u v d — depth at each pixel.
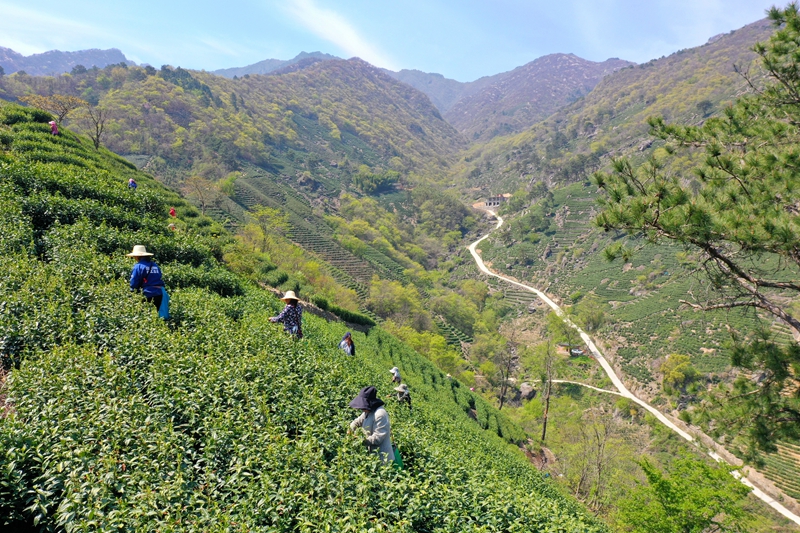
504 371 71.38
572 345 86.56
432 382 39.38
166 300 13.22
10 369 9.30
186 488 6.23
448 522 7.50
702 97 194.62
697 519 20.44
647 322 85.31
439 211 191.88
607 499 31.72
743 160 13.66
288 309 15.82
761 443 12.44
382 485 7.54
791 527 40.06
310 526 6.07
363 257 118.50
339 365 14.45
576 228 148.12
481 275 141.50
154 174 125.56
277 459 7.20
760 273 13.83
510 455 27.33
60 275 12.84
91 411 7.32
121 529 5.46
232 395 8.91
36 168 21.55
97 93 188.50
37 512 5.86
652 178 12.98
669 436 54.59
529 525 8.77
